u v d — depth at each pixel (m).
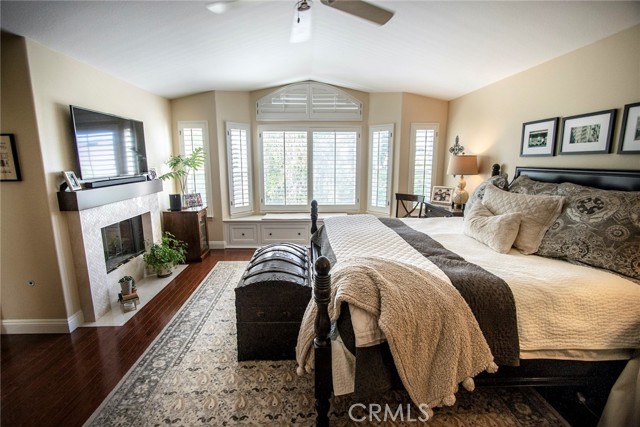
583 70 2.48
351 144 5.02
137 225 3.73
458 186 4.07
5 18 1.99
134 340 2.47
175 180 4.71
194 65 3.45
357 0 2.02
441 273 1.70
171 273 3.86
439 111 4.77
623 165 2.19
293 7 2.47
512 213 2.26
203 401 1.84
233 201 4.87
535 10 2.14
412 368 1.39
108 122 3.04
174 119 4.64
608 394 1.65
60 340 2.48
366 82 4.45
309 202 5.16
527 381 1.65
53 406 1.80
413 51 3.18
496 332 1.52
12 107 2.28
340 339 1.52
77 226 2.60
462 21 2.44
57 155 2.51
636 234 1.74
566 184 2.34
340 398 1.85
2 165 2.33
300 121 4.93
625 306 1.56
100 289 2.85
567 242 1.99
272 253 2.62
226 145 4.71
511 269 1.81
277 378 2.04
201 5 2.23
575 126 2.56
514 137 3.33
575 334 1.55
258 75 4.13
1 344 2.42
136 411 1.76
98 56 2.75
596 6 2.00
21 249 2.47
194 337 2.51
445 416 1.72
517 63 3.03
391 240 2.37
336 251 2.17
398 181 4.85
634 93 2.11
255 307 2.13
